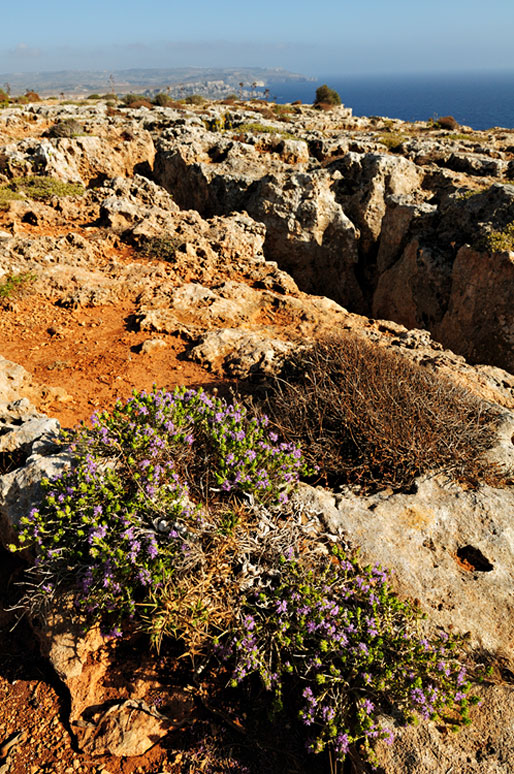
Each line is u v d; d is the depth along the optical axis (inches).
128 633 150.6
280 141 989.8
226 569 143.6
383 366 227.3
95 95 2326.5
